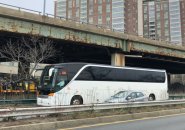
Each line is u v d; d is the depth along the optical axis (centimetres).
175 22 14800
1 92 2984
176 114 1911
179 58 5816
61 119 1310
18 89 3650
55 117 1357
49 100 2169
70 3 13588
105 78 2586
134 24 12862
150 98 2995
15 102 2475
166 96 3178
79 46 4247
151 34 15350
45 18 3369
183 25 14650
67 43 3981
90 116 1441
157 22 15262
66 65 2300
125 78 2772
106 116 1466
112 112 1645
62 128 1217
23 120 1241
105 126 1298
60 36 3572
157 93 3077
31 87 3712
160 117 1719
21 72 4125
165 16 15088
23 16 3166
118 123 1415
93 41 3947
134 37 4494
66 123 1252
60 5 13838
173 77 13338
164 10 15138
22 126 1090
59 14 13800
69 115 1419
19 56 3978
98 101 2481
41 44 3838
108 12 12606
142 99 2875
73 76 2320
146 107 1983
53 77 2219
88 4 13088
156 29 15262
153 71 3084
